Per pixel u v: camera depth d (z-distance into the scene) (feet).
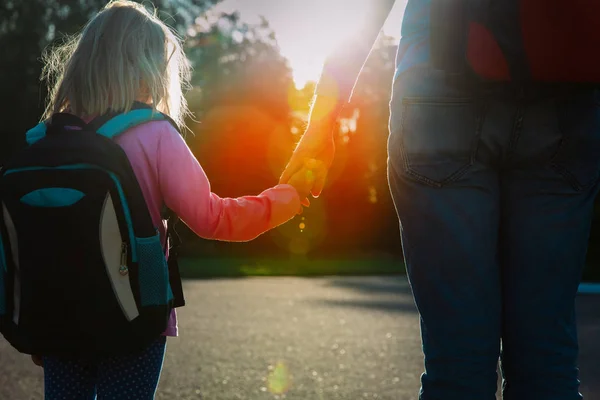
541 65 5.70
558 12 5.51
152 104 7.56
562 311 6.36
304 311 35.58
